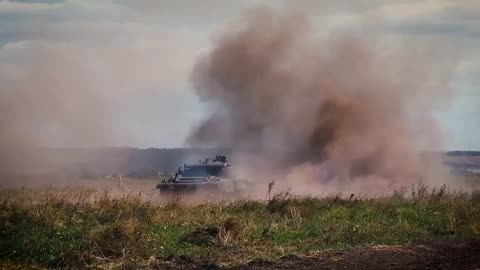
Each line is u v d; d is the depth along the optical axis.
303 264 41.94
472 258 43.53
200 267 41.12
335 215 59.97
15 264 41.62
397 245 48.16
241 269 40.69
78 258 42.62
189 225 52.94
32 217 53.94
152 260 42.34
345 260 42.97
